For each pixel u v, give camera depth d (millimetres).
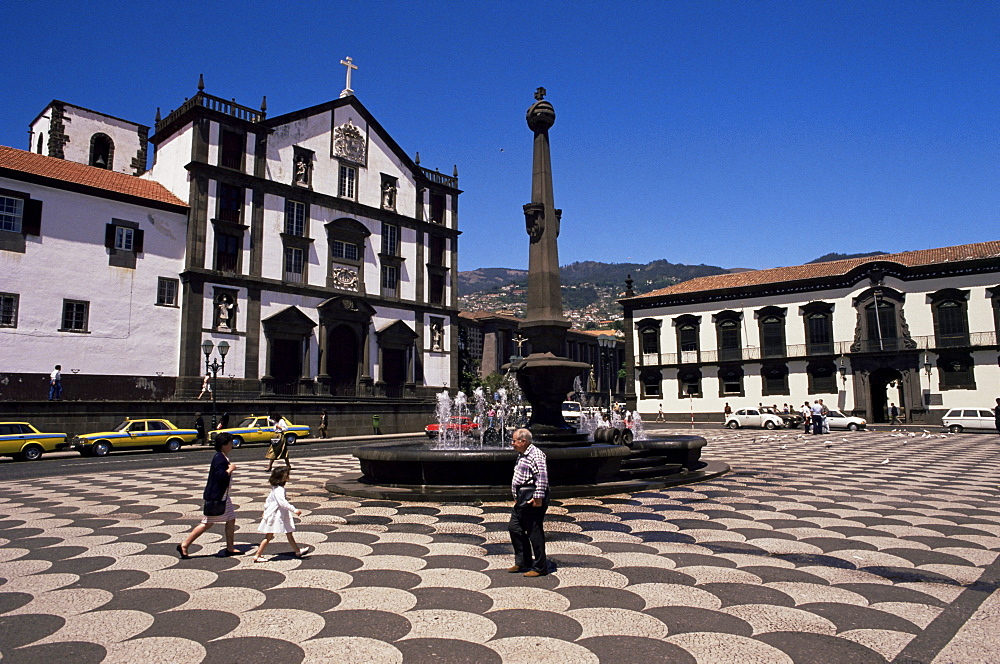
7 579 6176
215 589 5809
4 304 27391
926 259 43031
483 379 68188
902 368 41906
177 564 6746
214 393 29969
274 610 5211
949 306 40938
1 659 4188
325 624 4879
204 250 32875
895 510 9930
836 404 44000
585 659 4227
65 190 29359
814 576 6230
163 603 5398
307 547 7488
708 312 49438
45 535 8375
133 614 5113
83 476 16094
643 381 51875
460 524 8852
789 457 19344
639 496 11367
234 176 34219
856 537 7980
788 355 45906
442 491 11008
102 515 9961
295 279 36688
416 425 40500
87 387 29250
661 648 4422
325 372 37000
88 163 38250
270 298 35250
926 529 8469
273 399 34281
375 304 40344
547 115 14695
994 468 15734
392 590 5762
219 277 33094
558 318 14117
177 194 34219
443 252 45750
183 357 31875
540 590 5762
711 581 6059
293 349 36406
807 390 45156
